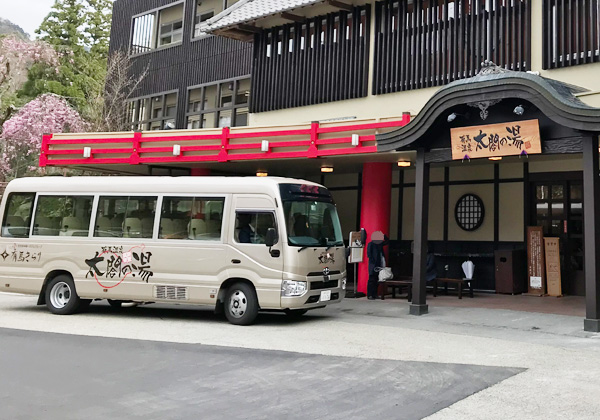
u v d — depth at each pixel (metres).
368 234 14.05
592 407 5.16
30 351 7.71
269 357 7.33
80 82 32.34
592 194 8.85
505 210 14.66
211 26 17.73
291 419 4.91
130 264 10.78
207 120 21.81
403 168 16.25
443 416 4.95
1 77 29.88
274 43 17.59
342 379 6.24
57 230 11.48
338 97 15.89
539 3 12.81
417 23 14.64
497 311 11.20
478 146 9.99
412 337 8.76
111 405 5.31
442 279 13.70
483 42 13.54
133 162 15.38
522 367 6.71
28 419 4.89
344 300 13.50
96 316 11.26
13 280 11.63
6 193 12.03
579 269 13.78
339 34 16.09
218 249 10.24
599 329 8.88
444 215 15.66
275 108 17.31
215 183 10.58
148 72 24.09
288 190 10.25
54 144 16.41
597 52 11.81
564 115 8.62
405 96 14.70
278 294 9.78
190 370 6.66
